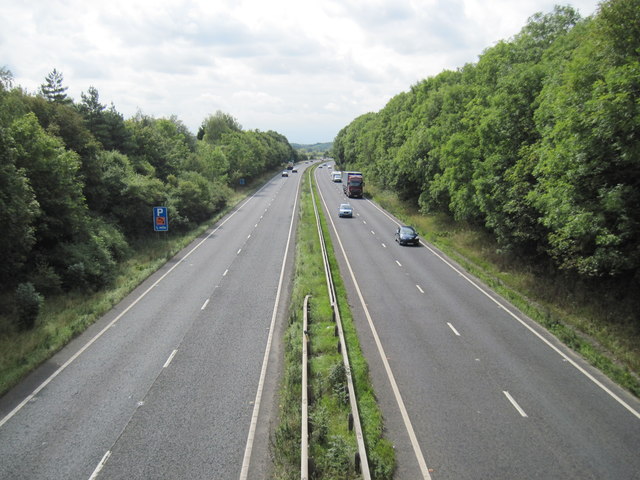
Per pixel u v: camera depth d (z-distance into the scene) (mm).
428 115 57844
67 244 32375
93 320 24938
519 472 12781
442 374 18516
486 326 23812
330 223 57000
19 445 14219
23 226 25531
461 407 16094
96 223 38875
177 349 21391
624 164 19734
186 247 44781
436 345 21359
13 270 27219
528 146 29266
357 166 121625
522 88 31156
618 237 19828
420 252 41688
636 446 13945
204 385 18031
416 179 58219
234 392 17531
